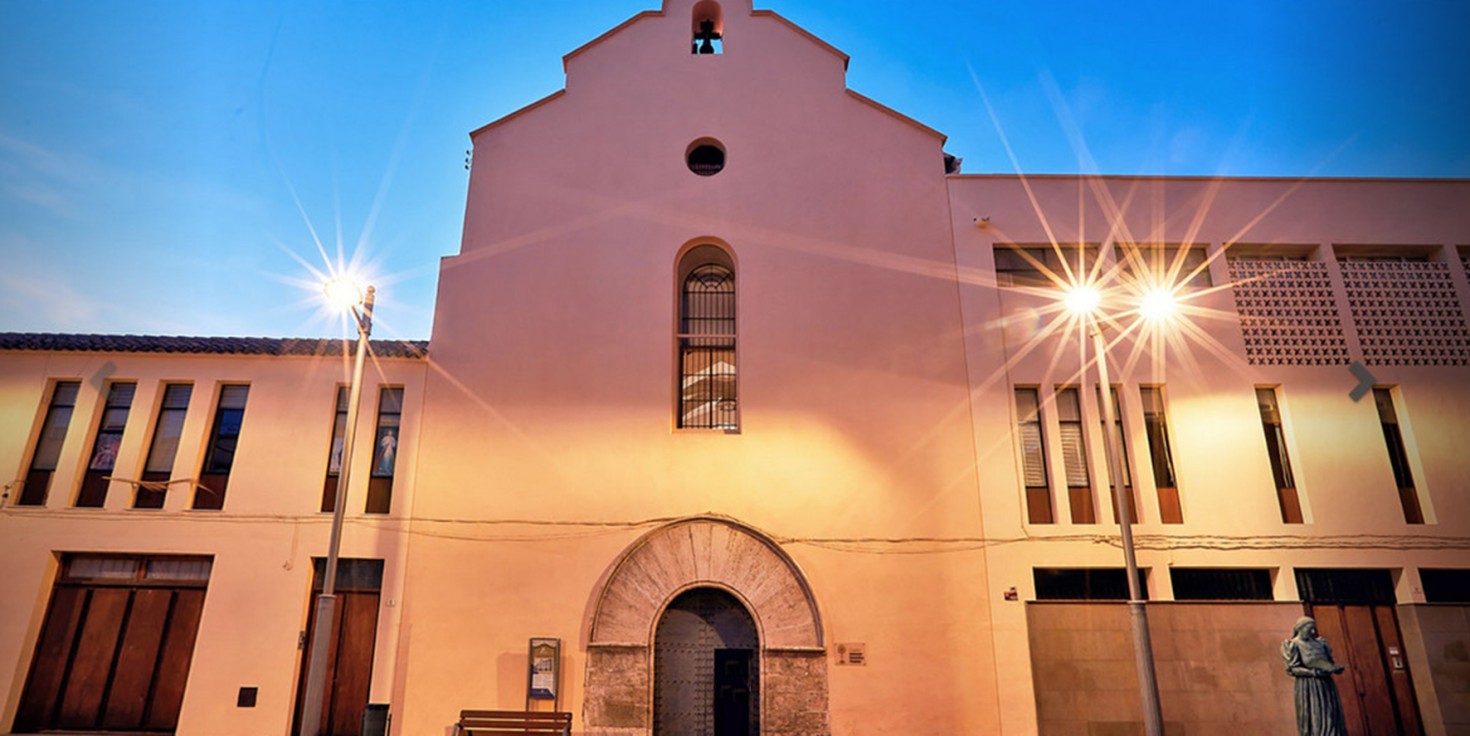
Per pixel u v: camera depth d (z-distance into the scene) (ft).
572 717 46.14
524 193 57.06
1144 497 50.39
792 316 54.03
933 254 55.57
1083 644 47.65
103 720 46.57
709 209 56.59
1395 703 47.60
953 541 49.55
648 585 48.49
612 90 59.98
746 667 48.29
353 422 42.75
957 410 52.19
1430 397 52.95
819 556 49.19
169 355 52.24
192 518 49.19
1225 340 53.72
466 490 50.03
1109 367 53.21
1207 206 56.44
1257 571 49.98
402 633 47.32
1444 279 55.72
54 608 48.47
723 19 62.28
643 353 53.11
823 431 51.65
